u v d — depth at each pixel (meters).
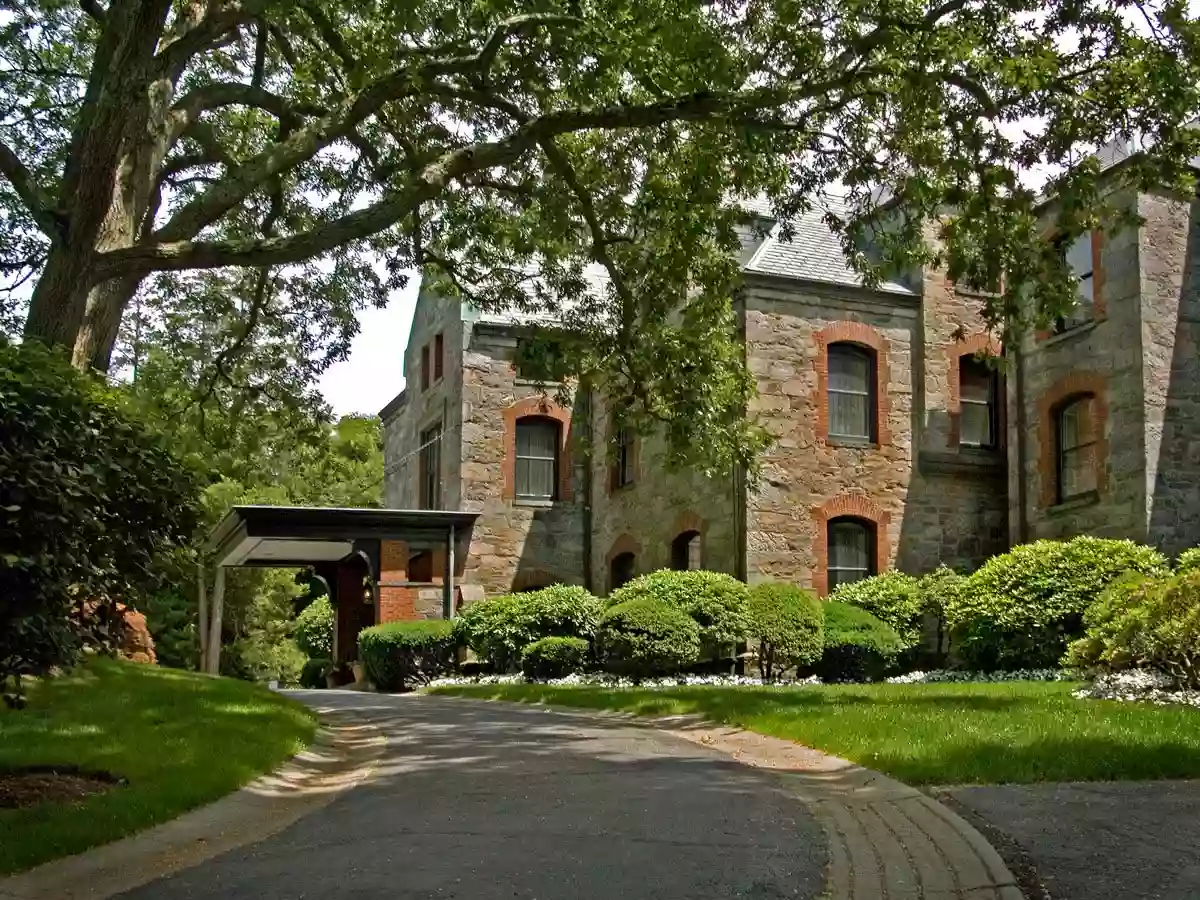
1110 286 18.09
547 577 25.33
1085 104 11.77
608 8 11.42
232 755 8.91
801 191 13.55
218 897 5.24
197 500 7.78
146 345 21.03
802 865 5.60
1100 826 6.11
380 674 21.27
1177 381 17.61
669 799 7.36
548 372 15.50
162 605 27.89
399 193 11.41
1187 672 11.62
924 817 6.56
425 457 28.14
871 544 20.28
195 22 12.75
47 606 6.48
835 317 20.48
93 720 10.24
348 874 5.56
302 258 11.28
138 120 11.23
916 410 20.83
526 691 16.17
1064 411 19.20
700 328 15.29
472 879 5.39
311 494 39.47
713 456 15.38
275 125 16.83
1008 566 17.08
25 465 6.18
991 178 12.15
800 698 12.72
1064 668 15.40
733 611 18.05
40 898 5.31
